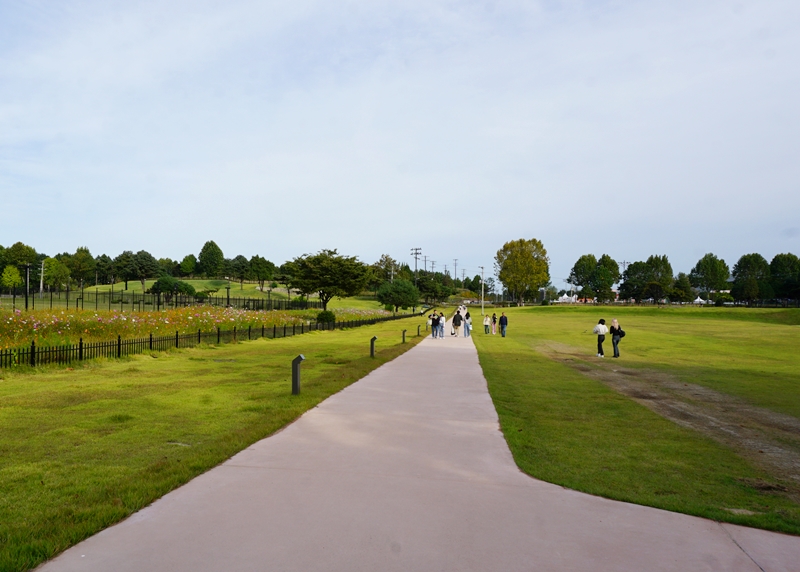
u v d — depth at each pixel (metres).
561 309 101.69
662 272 159.38
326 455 6.79
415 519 4.80
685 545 4.47
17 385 12.26
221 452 6.70
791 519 5.16
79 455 6.67
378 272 131.88
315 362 17.50
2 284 93.19
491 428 8.53
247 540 4.29
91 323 21.28
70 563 3.88
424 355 20.94
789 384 16.17
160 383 12.72
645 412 10.88
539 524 4.79
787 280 144.88
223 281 150.12
